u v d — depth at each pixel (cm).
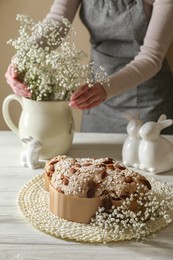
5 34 229
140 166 141
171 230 113
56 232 109
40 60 134
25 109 145
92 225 112
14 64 143
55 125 143
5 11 225
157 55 165
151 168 138
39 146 141
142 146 139
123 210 110
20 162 144
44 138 143
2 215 117
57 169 118
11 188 129
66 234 108
